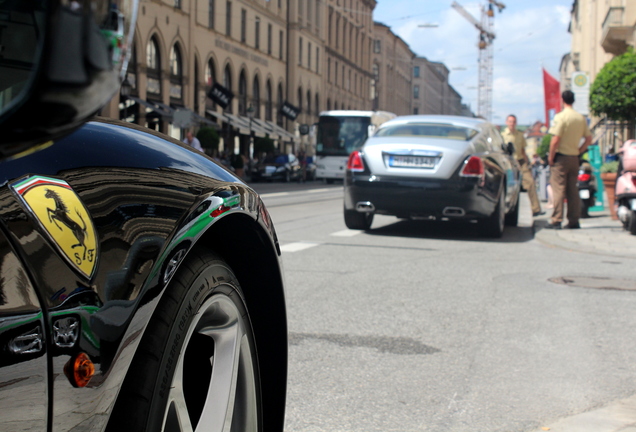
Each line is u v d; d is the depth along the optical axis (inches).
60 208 53.7
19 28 32.3
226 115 1734.7
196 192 70.1
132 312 58.1
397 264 310.0
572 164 446.9
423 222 518.9
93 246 55.6
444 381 150.4
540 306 228.4
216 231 79.1
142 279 59.7
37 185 52.8
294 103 2250.2
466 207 382.3
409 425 124.8
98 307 54.6
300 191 1095.6
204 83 1636.3
